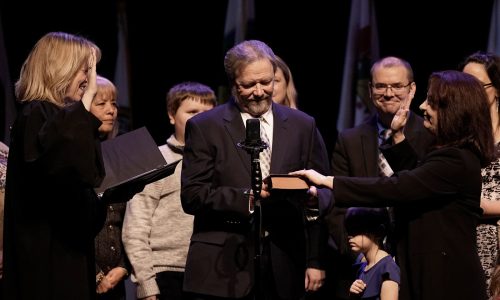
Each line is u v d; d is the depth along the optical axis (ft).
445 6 62.18
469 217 32.01
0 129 54.85
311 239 36.42
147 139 35.04
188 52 62.80
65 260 30.07
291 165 34.71
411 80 41.65
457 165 31.50
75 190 30.32
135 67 62.34
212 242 34.19
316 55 63.72
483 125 32.14
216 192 33.53
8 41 58.95
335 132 63.77
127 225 39.24
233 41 59.52
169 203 40.19
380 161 41.06
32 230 29.78
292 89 43.70
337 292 40.52
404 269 32.17
